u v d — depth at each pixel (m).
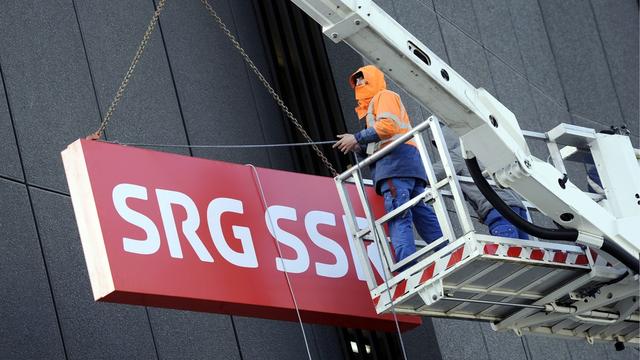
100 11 15.02
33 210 12.80
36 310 12.28
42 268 12.59
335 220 12.26
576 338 13.47
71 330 12.60
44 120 13.45
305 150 17.23
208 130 15.88
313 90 17.34
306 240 11.88
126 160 10.82
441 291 11.35
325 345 16.20
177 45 16.06
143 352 13.36
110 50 14.88
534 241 11.73
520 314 12.61
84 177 10.51
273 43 17.66
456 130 11.49
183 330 14.08
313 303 11.57
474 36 22.00
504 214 11.38
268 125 17.14
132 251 10.43
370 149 12.23
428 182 12.21
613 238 11.89
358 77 12.43
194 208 11.09
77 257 13.10
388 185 11.98
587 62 26.44
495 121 11.47
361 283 12.10
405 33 11.09
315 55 17.45
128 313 13.45
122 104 14.66
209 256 10.98
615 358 22.19
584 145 12.80
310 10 10.84
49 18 14.17
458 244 11.26
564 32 26.23
